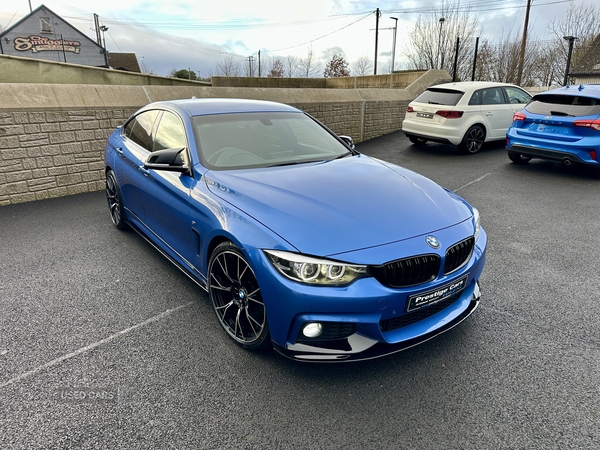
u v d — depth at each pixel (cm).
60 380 238
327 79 2122
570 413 218
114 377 241
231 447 196
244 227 242
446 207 274
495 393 232
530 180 712
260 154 334
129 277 365
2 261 395
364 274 216
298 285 214
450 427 209
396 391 233
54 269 379
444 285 238
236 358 259
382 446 198
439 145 1044
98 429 204
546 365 255
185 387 234
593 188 662
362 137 1091
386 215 246
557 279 367
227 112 366
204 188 289
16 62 1427
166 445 196
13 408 217
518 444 199
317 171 309
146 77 1669
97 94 620
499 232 481
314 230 226
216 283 278
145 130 405
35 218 516
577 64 3156
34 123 565
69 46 4778
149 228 385
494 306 323
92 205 569
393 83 1773
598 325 298
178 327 291
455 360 260
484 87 932
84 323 296
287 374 246
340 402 225
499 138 977
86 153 619
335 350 222
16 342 272
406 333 236
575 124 681
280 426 208
